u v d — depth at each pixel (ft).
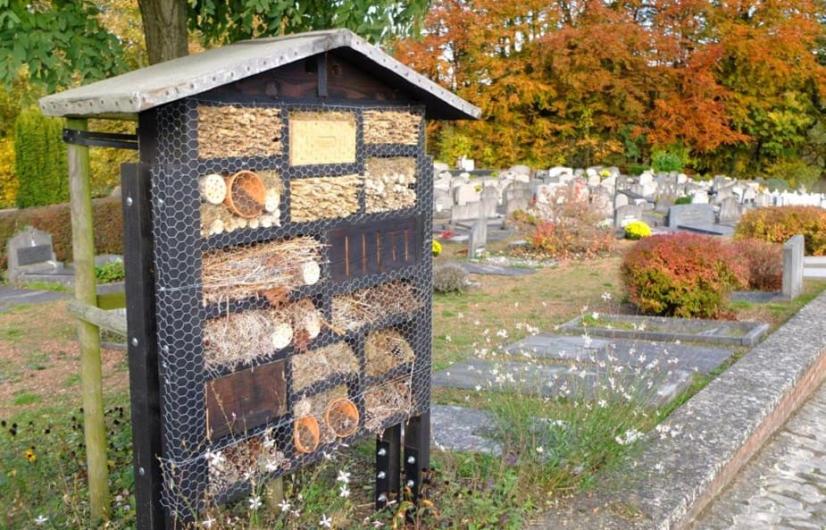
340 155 10.53
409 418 12.23
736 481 15.67
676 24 111.96
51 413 19.77
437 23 112.16
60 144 60.75
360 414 11.40
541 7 112.37
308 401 10.71
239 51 10.32
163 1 15.84
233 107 9.10
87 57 15.14
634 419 14.87
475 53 111.96
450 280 37.37
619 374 19.10
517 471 12.96
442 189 74.90
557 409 15.26
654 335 27.09
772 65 106.01
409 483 12.36
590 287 38.42
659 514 11.87
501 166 114.42
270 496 11.76
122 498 12.37
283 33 17.84
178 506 9.14
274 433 10.25
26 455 14.19
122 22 41.22
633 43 110.42
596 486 12.85
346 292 10.84
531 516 11.73
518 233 55.98
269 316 9.88
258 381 9.78
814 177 114.93
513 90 112.27
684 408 17.13
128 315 9.21
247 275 9.52
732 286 30.27
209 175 8.95
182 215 8.71
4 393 21.85
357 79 10.71
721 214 66.85
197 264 8.94
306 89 9.97
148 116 8.88
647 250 30.66
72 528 12.01
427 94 11.41
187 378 8.98
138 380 9.23
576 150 115.44
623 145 115.14
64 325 31.27
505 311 32.89
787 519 14.10
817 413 20.33
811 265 41.75
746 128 113.70
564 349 25.23
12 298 38.06
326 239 10.41
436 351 25.53
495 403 16.29
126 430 15.39
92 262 11.69
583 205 51.06
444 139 114.62
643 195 86.38
